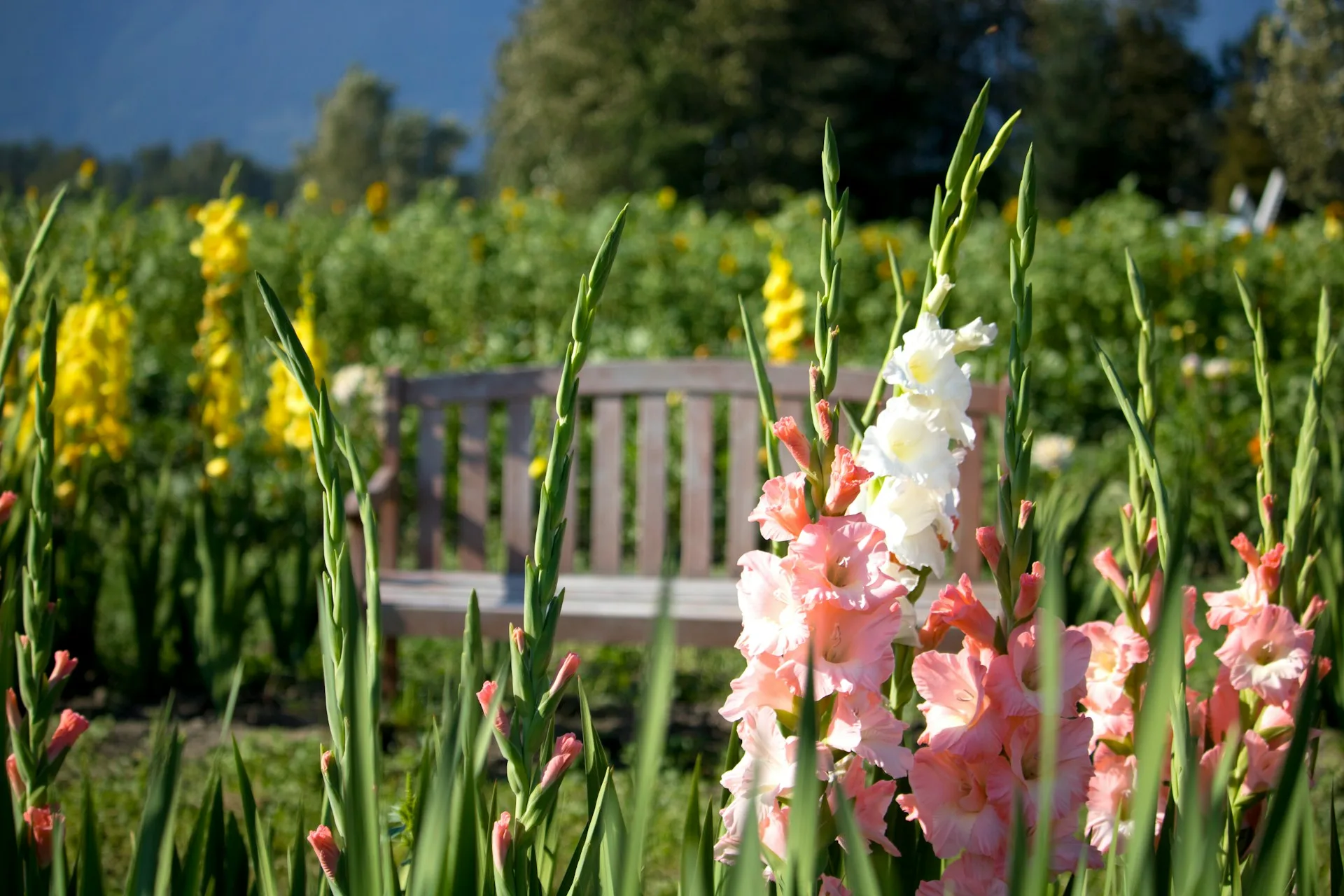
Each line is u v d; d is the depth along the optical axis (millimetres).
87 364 3736
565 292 8375
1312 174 21844
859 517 997
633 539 5805
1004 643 991
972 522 3619
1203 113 39531
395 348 7586
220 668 3568
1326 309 1326
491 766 2797
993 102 38594
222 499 4070
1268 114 22328
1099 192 37344
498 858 857
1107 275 8766
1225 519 5469
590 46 36750
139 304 8492
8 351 1296
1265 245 9734
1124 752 1186
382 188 10602
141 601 3754
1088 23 37312
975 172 1076
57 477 3799
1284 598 1324
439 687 3822
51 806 1307
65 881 1081
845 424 2676
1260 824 1236
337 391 5719
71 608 3734
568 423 874
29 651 1147
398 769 3156
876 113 36562
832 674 924
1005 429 1018
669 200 10289
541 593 876
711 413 3959
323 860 879
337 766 872
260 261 9789
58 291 2268
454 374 3953
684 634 3342
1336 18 21625
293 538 4148
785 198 10688
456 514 6098
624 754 3338
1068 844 956
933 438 1063
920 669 986
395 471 3916
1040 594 981
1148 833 753
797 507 981
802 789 722
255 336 4613
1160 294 8906
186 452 4836
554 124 37031
